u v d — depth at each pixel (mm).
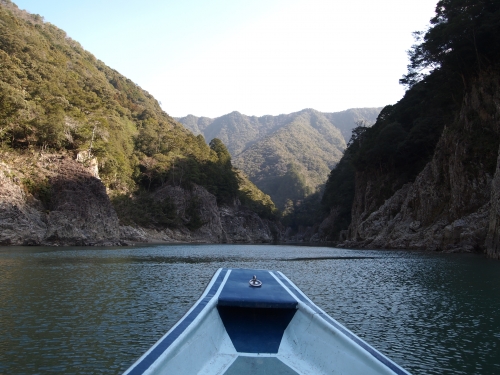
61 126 81125
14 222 60344
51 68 124688
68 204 67625
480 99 57688
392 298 19000
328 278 26297
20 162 70875
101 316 14711
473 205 53062
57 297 18219
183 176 125812
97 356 10484
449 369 10070
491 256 42344
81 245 64312
